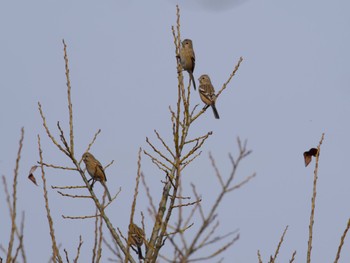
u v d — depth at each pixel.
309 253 9.44
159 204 12.91
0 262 8.80
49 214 10.30
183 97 13.48
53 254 9.93
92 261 10.03
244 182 7.11
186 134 13.26
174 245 7.27
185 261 7.13
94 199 13.53
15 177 9.23
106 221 13.03
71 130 13.70
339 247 9.30
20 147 9.48
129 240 10.46
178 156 12.96
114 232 12.84
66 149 13.62
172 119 13.16
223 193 7.04
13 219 9.03
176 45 13.97
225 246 7.45
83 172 13.69
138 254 12.05
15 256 8.78
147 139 13.21
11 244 8.88
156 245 11.02
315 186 9.79
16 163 9.37
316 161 10.09
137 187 10.80
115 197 13.45
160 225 11.56
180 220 7.30
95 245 10.16
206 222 7.08
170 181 12.65
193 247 7.19
